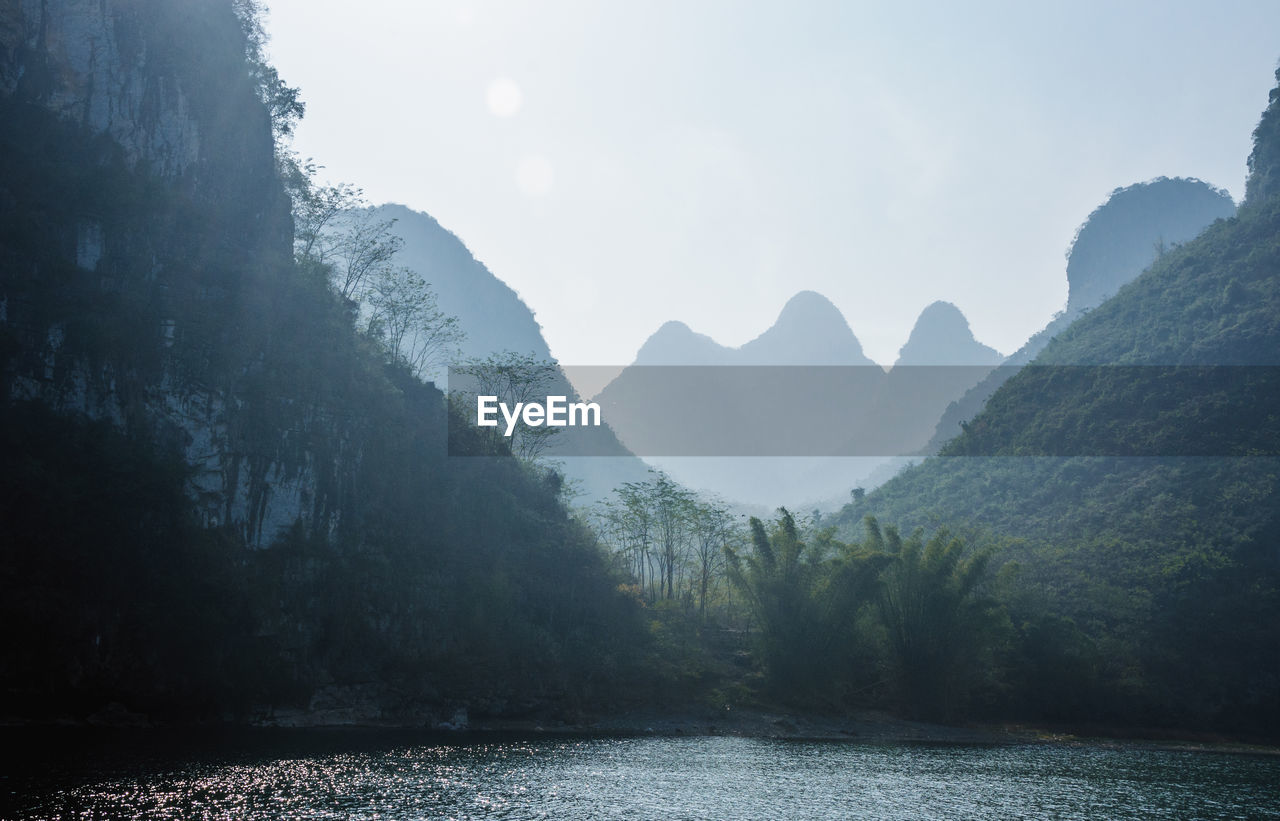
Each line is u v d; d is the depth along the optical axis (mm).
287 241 91938
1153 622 102125
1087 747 81875
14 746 50469
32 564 59188
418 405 94688
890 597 91188
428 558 82500
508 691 76562
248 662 67750
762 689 87438
